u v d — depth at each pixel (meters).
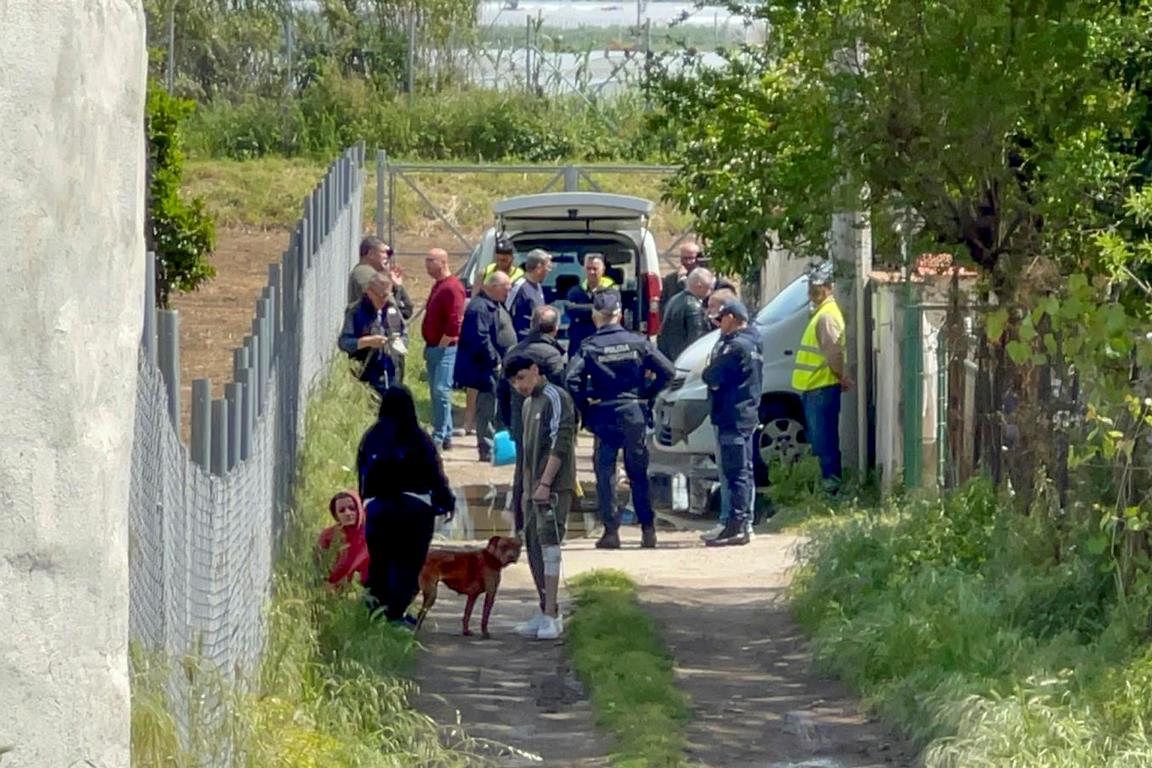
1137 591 21.38
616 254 53.97
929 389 37.41
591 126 96.19
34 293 8.36
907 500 32.53
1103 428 21.73
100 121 8.98
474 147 95.62
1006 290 28.17
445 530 39.03
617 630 26.52
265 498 22.86
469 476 46.12
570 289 51.28
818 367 41.25
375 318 41.81
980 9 26.08
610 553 36.38
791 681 24.42
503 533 38.84
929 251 28.50
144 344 13.80
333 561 25.92
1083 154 26.52
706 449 42.62
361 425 38.41
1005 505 27.39
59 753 8.73
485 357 47.81
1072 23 25.95
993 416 29.23
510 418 45.28
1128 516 20.55
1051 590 23.22
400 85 99.31
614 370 36.75
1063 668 20.72
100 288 9.02
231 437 19.39
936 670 21.88
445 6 100.75
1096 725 18.61
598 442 37.00
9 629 8.38
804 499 40.88
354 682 20.67
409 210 86.50
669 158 40.53
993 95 26.23
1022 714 18.75
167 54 94.12
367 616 24.97
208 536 16.61
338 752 18.06
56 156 8.49
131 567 12.33
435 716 22.45
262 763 16.11
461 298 49.69
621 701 22.38
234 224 86.06
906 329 37.59
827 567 28.23
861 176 27.61
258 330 23.69
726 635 27.50
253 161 92.88
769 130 31.17
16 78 8.20
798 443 43.22
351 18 99.75
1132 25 26.44
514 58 103.19
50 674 8.64
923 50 26.66
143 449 12.98
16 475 8.35
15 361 8.29
